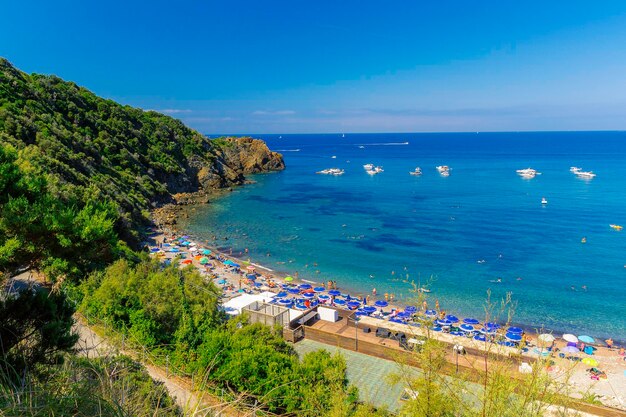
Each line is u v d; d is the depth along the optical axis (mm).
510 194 121688
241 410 8617
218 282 54500
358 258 67062
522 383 10156
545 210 98500
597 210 97500
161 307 24359
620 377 35000
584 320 45875
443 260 65125
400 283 57250
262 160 177625
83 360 9461
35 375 9133
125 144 106125
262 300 44125
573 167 184500
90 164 84500
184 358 21156
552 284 55250
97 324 22281
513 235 77688
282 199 116500
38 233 12680
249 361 19781
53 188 30281
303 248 72125
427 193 125875
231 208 103438
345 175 172125
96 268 28922
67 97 103688
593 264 62031
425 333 13250
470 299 51375
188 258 64188
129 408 7367
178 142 131625
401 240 75938
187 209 100438
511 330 40969
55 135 80188
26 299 12180
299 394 18828
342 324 39312
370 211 100812
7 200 13672
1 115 70375
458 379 11688
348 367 26969
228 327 26531
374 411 18922
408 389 14078
